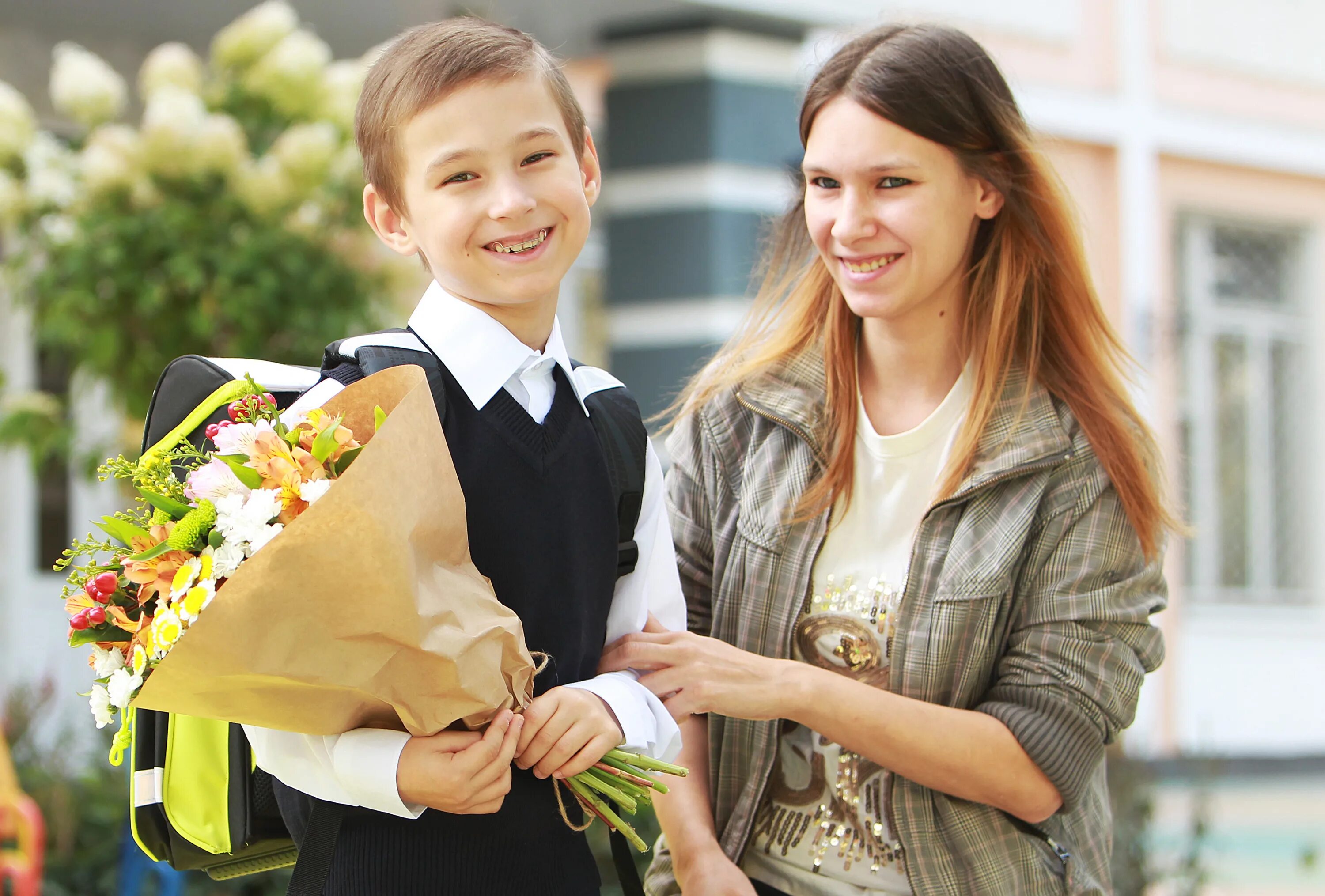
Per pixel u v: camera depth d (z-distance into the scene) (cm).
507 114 210
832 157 248
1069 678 243
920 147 245
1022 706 244
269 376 224
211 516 184
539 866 213
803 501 261
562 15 761
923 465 260
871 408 269
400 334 219
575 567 218
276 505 179
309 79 555
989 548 248
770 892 262
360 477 172
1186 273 1147
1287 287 1204
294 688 181
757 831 265
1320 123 1194
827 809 257
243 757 217
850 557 262
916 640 249
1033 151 256
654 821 519
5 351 691
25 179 529
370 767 189
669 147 784
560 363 225
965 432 254
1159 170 1119
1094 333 265
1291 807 944
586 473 222
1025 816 245
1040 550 250
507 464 211
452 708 187
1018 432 253
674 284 784
